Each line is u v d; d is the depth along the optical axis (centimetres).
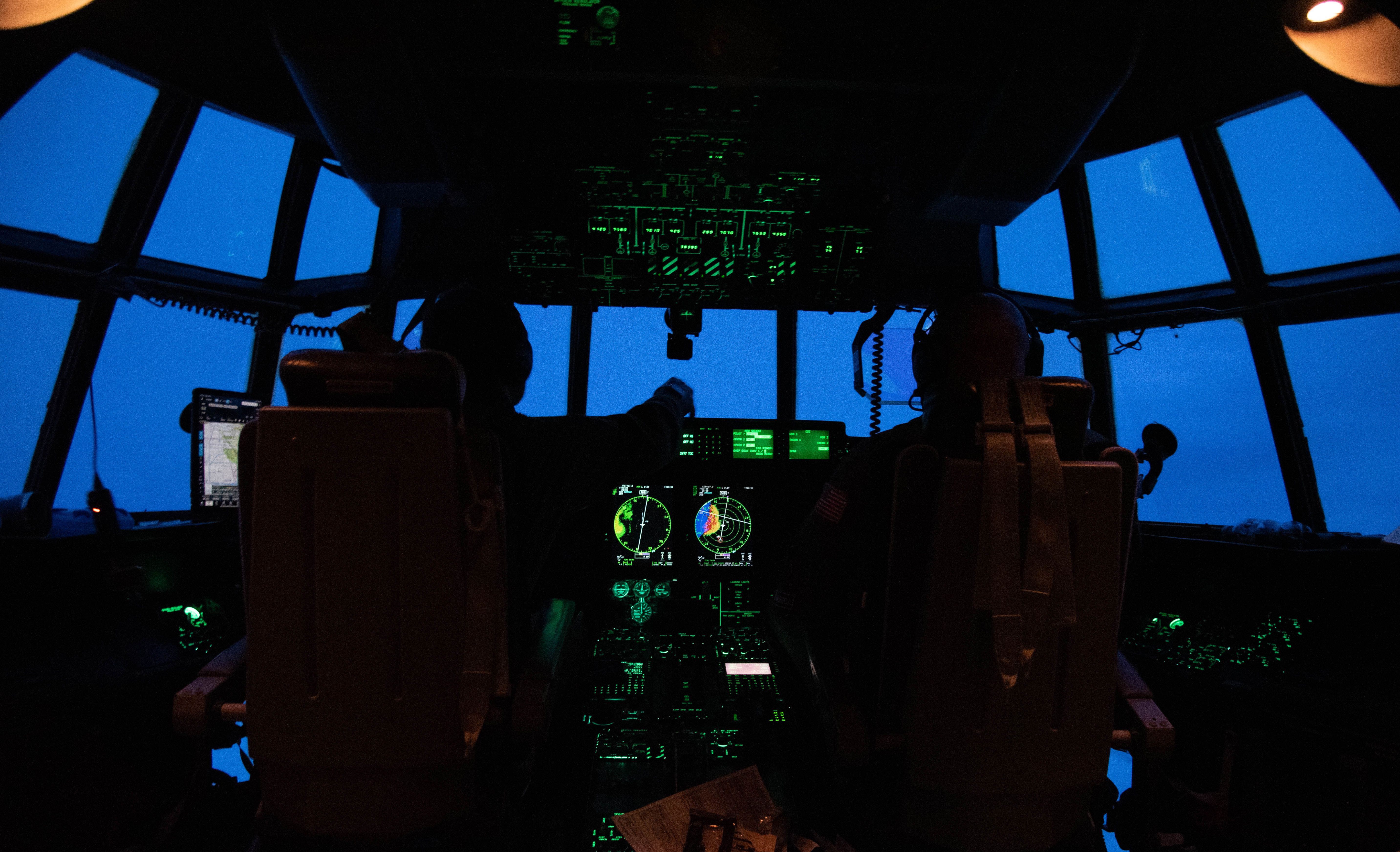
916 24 159
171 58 267
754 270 219
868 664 139
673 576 230
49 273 272
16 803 172
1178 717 223
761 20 158
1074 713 120
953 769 121
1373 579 191
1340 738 172
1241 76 258
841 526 148
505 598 118
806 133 184
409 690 112
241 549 115
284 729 113
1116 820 163
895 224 274
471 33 156
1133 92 274
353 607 110
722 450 234
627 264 218
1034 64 160
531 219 203
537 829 172
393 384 108
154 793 204
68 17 244
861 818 143
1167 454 224
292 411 106
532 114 182
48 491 292
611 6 153
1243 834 188
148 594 220
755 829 145
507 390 145
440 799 122
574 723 191
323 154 312
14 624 189
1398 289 249
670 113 177
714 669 197
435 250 259
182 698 127
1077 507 115
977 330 133
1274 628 209
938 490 118
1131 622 248
